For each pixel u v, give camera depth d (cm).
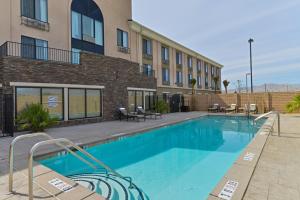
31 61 1234
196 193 539
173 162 797
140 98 2116
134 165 765
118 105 1811
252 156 622
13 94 1152
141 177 644
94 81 1599
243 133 1396
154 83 2358
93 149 910
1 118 1150
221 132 1436
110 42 2155
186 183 600
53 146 794
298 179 469
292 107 2023
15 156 688
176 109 2778
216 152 933
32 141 923
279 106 2373
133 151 965
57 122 1282
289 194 400
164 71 3019
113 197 508
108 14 2139
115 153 934
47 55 1593
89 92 1573
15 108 1166
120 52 2280
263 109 2434
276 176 486
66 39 1717
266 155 652
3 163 620
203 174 671
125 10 2370
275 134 999
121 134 1077
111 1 2181
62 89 1394
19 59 1183
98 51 2016
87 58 1552
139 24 2481
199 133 1407
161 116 2053
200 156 873
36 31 1533
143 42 2653
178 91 3325
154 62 2811
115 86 1786
